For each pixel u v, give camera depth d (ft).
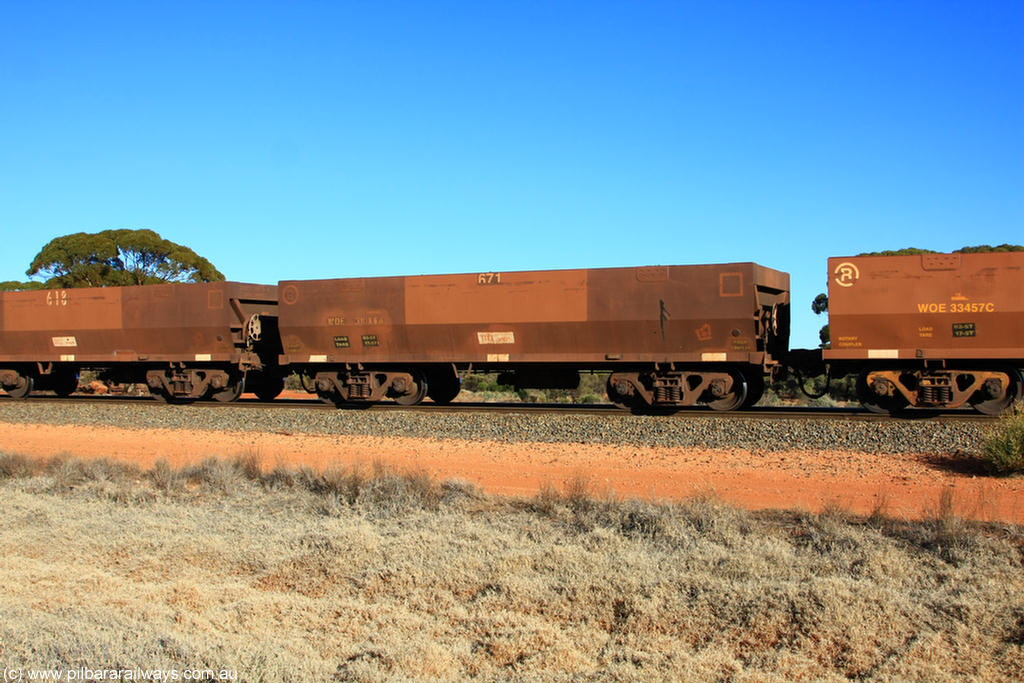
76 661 19.89
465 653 21.06
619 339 66.49
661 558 27.84
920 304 58.13
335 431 63.21
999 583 24.48
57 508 37.70
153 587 26.13
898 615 22.34
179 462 51.49
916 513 34.40
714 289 63.52
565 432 57.93
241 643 21.49
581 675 19.74
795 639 21.40
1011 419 45.57
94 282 162.30
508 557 27.55
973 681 19.07
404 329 72.13
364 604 24.76
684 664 19.99
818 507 36.37
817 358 66.08
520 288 68.54
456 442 57.57
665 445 53.67
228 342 80.38
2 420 74.33
